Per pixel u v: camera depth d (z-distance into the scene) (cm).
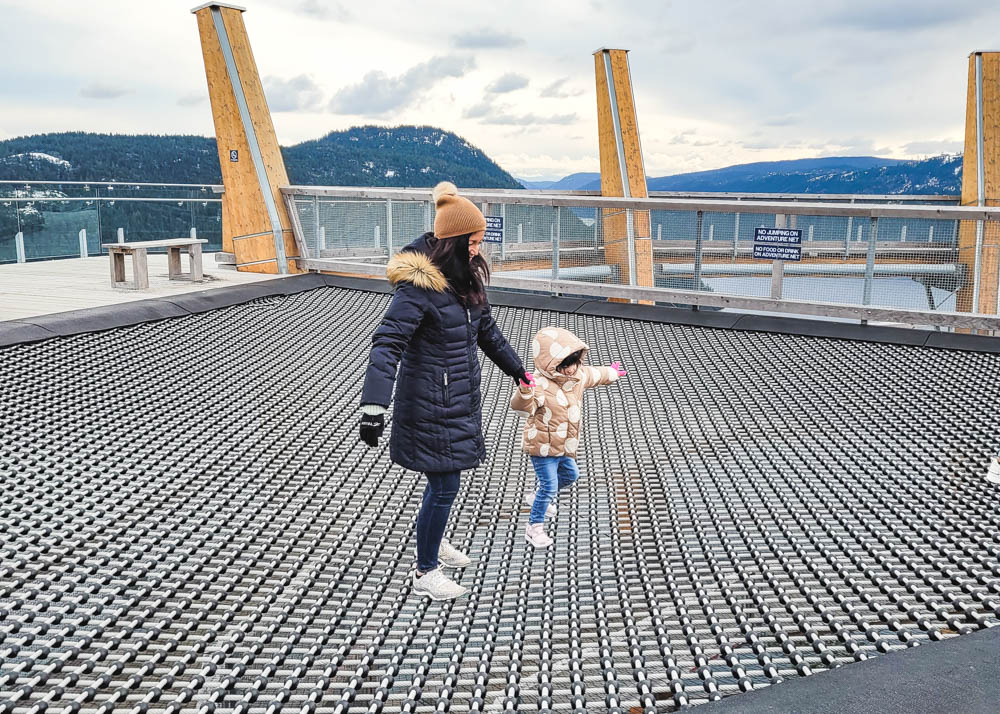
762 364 702
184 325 809
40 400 559
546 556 366
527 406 352
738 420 562
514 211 999
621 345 776
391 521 409
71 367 639
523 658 267
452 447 304
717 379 662
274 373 674
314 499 433
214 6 1065
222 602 311
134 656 262
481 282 308
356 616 305
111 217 1451
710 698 226
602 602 313
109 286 995
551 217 976
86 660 256
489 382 679
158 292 944
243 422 554
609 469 479
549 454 377
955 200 1750
